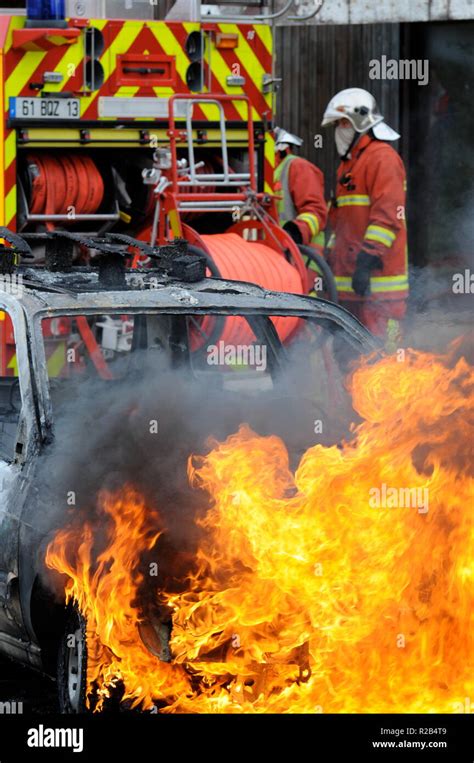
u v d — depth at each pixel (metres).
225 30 15.52
